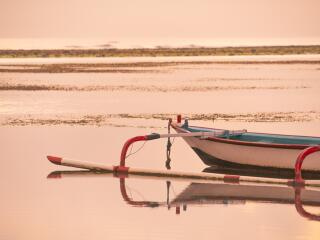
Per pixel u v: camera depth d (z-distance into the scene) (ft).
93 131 322.96
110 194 209.15
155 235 169.78
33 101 451.94
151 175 233.96
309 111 400.06
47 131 322.96
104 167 239.30
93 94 499.10
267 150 231.71
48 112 394.93
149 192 212.02
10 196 205.36
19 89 534.37
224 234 170.71
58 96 483.92
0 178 228.43
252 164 236.22
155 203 199.00
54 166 246.88
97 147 280.92
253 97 478.18
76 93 505.66
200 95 492.54
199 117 375.86
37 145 285.84
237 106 426.10
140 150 277.03
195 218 184.14
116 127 336.29
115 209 192.34
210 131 252.42
